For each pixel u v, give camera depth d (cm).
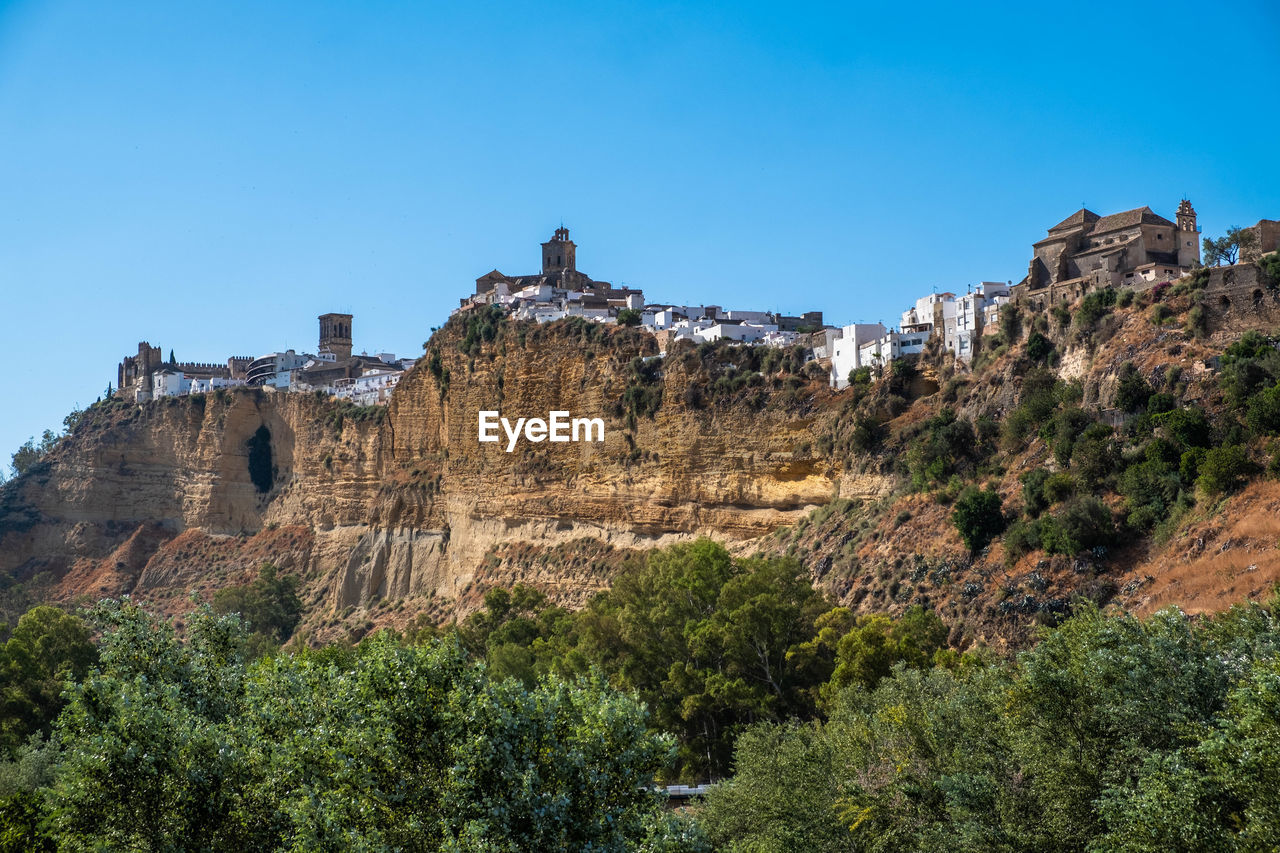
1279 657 3303
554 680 3656
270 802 3431
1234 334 6869
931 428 8181
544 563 10812
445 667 3366
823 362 9394
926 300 9625
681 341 10531
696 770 6091
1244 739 3038
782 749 4603
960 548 7094
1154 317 7231
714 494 9569
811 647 6297
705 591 7225
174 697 3853
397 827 3100
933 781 3919
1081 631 4000
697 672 6438
